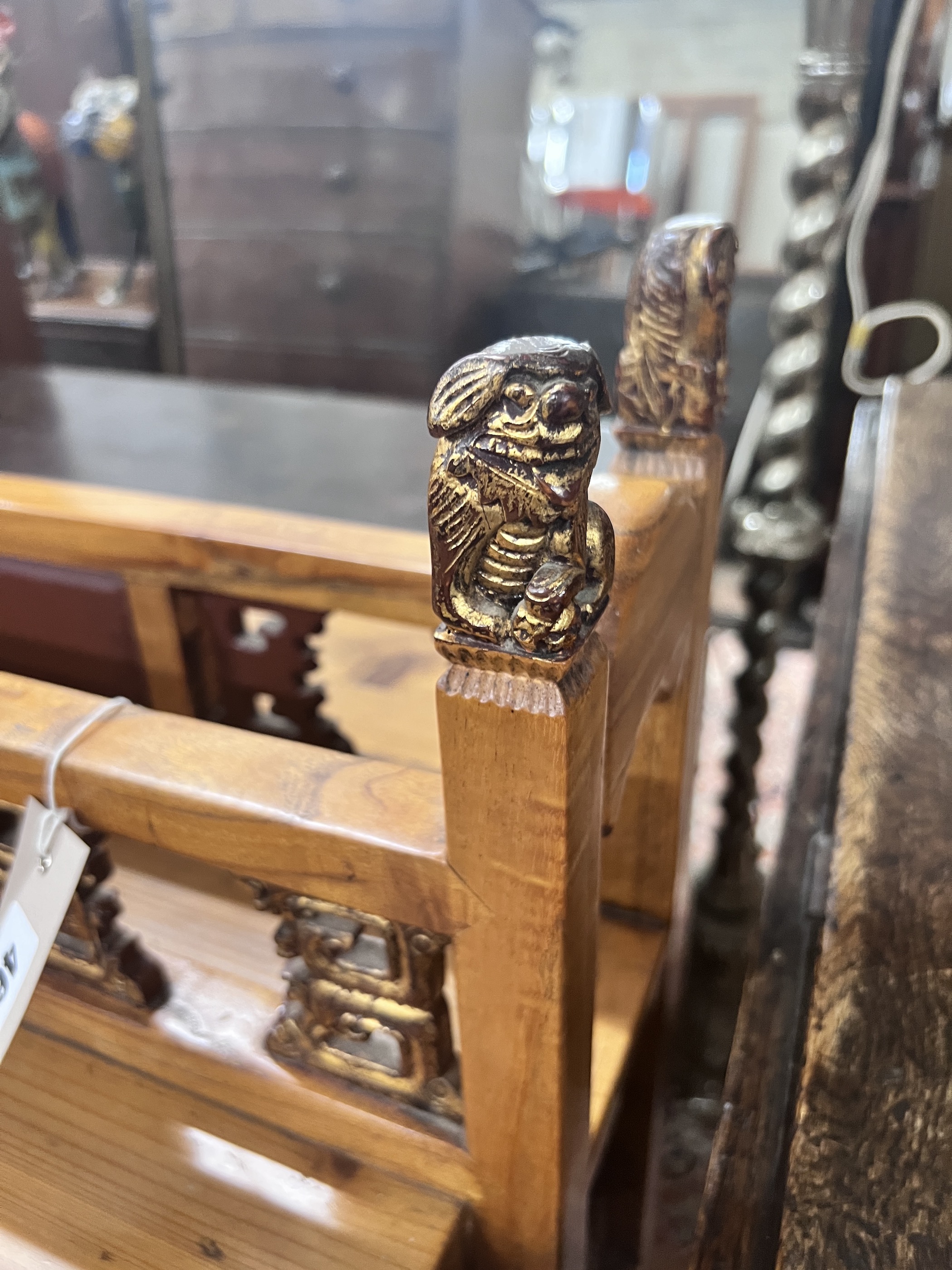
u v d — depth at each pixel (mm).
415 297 1978
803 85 1165
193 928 814
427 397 2061
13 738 524
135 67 1926
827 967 459
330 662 1402
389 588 766
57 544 883
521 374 344
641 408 679
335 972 565
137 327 2139
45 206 1890
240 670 1029
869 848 524
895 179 1663
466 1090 542
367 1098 602
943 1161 379
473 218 1954
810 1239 356
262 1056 635
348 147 1888
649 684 600
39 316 2012
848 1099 403
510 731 395
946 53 1599
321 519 833
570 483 350
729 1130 455
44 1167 626
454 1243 581
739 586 2174
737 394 2115
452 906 464
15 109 1619
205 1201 601
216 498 1051
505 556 376
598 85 2146
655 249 639
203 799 486
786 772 1723
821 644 851
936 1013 435
